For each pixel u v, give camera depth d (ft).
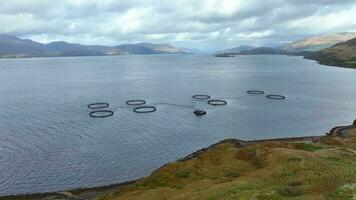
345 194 129.39
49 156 356.18
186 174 238.27
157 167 328.49
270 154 242.99
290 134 453.17
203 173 237.66
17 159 347.56
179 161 276.00
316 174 177.58
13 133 447.42
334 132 419.95
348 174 170.91
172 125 490.08
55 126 483.10
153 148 385.09
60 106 642.63
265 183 179.52
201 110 569.64
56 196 260.83
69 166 328.90
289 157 230.48
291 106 642.22
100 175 308.60
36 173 312.29
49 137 426.51
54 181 295.07
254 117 548.72
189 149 383.24
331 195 131.54
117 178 302.04
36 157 353.51
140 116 549.54
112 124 494.59
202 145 399.03
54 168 323.78
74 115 557.33
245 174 219.82
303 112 588.50
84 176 306.14
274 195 141.59
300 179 173.27
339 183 151.74
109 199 222.69
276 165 222.28
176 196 189.57
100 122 506.48
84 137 426.10
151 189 222.89
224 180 207.10
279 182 178.09
